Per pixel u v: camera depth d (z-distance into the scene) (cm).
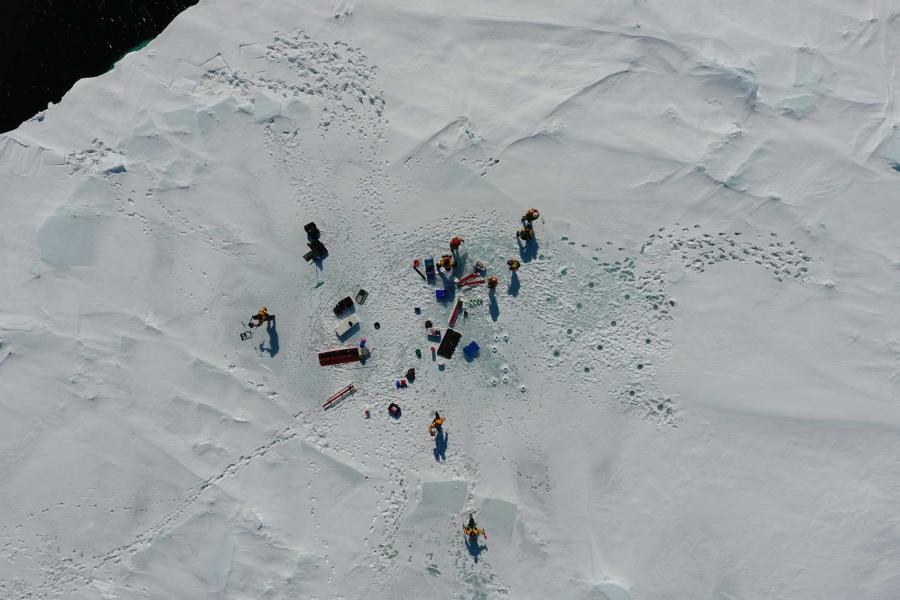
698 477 1095
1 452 1185
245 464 1166
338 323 1192
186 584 1134
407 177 1223
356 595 1117
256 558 1133
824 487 1073
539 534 1108
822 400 1094
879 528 1052
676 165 1179
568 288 1170
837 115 1180
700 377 1117
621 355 1140
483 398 1157
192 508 1155
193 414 1185
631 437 1117
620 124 1203
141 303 1218
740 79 1189
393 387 1176
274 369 1195
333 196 1228
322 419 1175
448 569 1114
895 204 1139
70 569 1153
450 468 1141
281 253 1221
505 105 1229
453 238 1191
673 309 1145
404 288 1199
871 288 1121
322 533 1138
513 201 1198
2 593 1148
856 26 1216
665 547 1084
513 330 1169
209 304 1215
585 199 1188
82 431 1187
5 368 1201
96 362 1202
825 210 1151
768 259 1146
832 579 1051
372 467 1151
